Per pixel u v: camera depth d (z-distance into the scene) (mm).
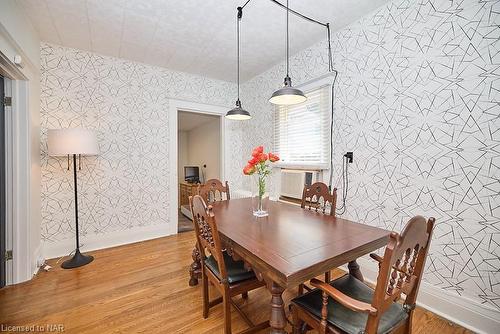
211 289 1979
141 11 2041
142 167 3146
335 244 1209
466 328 1524
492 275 1453
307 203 2646
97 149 2480
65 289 1952
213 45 2656
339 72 2354
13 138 2047
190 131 6523
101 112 2838
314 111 2697
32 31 2197
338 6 1989
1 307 1711
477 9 1478
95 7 1976
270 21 2205
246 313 1678
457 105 1576
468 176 1541
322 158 2594
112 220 2951
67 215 2664
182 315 1642
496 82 1419
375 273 2072
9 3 1699
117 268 2338
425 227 927
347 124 2293
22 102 2086
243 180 4031
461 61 1552
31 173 2156
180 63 3133
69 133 2236
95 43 2570
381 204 2029
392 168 1945
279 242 1238
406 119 1844
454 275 1609
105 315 1631
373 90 2064
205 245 1491
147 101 3158
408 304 1068
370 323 873
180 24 2244
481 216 1492
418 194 1787
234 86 3947
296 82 2869
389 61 1940
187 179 5480
